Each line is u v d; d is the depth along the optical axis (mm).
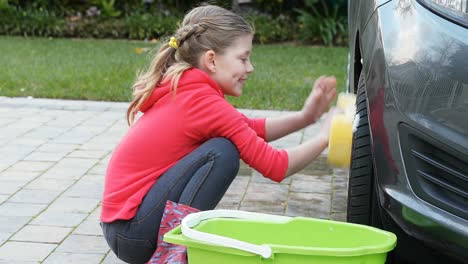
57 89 6383
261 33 10375
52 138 4871
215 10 2420
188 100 2303
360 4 3021
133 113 2451
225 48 2348
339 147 2381
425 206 2170
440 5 2203
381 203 2297
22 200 3609
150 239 2309
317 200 3688
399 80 2225
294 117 2541
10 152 4504
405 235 2521
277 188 3863
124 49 9234
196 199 2258
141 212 2303
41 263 2855
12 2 11148
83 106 5859
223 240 1895
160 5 11344
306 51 9461
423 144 2180
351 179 2582
